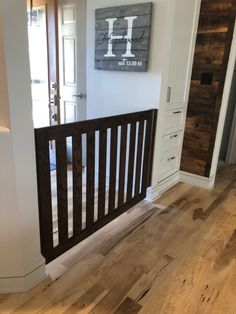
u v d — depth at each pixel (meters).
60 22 3.02
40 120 3.29
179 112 2.73
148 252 1.86
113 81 2.55
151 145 2.43
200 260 1.80
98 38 2.50
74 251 1.84
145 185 2.51
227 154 3.88
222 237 2.06
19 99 1.18
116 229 2.12
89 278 1.60
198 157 2.93
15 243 1.38
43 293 1.48
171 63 2.32
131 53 2.32
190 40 2.51
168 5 2.05
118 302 1.45
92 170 1.78
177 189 2.91
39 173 1.39
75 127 1.54
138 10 2.17
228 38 2.44
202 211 2.45
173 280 1.61
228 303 1.47
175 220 2.28
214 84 2.63
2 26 1.05
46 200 1.48
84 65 2.98
